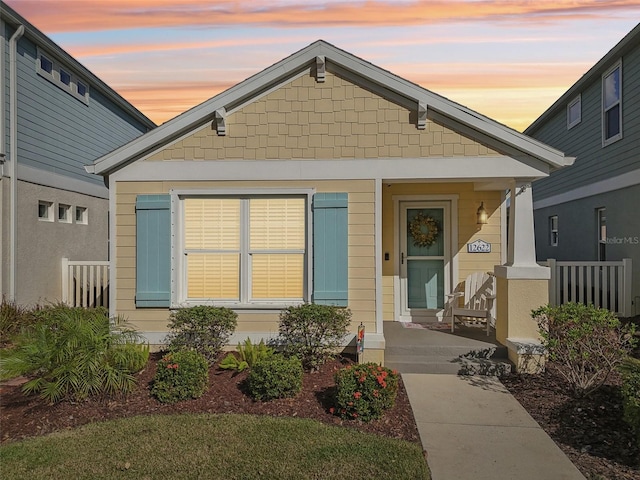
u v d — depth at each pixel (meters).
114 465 3.64
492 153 6.36
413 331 7.37
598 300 9.38
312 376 5.67
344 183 6.53
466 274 8.20
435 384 5.73
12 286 9.03
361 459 3.71
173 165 6.64
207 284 6.78
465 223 8.20
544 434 4.32
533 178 6.40
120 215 6.70
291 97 6.55
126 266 6.70
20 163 9.43
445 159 6.40
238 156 6.61
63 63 11.04
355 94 6.50
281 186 6.58
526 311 6.26
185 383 4.90
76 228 11.60
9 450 3.88
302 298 6.66
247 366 5.74
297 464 3.62
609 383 5.39
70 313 6.05
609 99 11.17
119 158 6.58
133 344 5.55
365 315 6.45
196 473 3.50
